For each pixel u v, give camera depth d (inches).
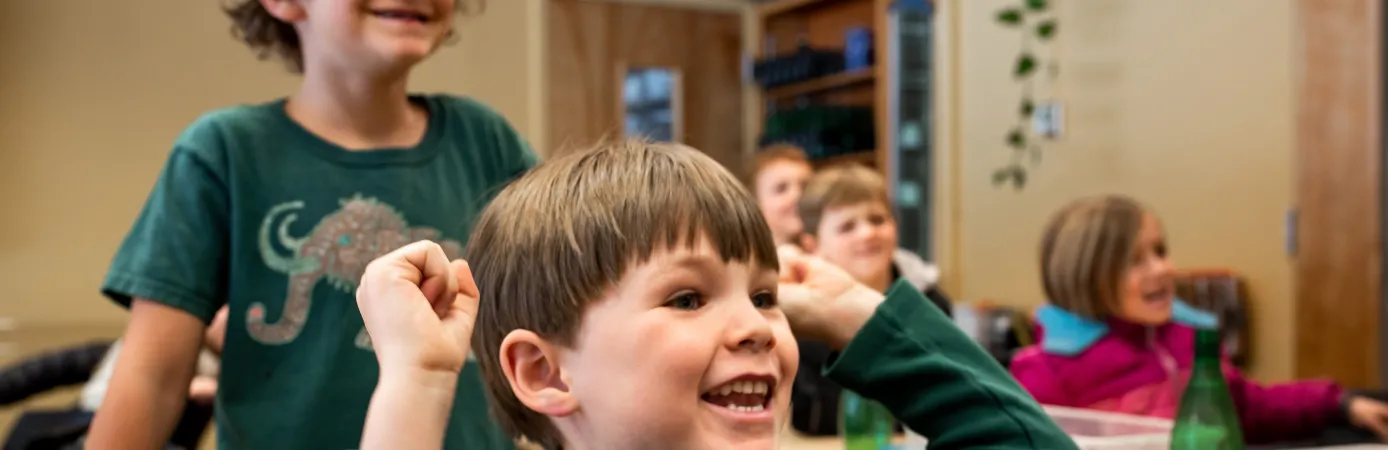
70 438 72.2
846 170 105.3
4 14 116.3
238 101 118.8
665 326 32.4
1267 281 136.9
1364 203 126.0
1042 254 94.7
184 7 118.6
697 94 210.7
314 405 49.4
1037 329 99.7
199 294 48.0
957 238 187.8
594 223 33.7
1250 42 138.1
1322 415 84.1
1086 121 162.4
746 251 34.3
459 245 52.9
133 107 118.5
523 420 36.5
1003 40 176.9
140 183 119.8
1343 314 128.3
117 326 122.2
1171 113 149.1
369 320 30.2
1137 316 89.0
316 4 48.9
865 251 99.0
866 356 41.5
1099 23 160.1
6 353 117.2
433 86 103.1
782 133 203.5
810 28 215.9
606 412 33.0
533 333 34.4
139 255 47.6
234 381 49.4
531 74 108.3
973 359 41.6
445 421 29.3
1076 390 88.2
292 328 49.8
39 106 117.5
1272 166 135.6
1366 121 125.5
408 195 52.0
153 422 46.7
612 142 38.5
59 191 118.7
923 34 189.5
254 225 49.3
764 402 33.6
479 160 55.8
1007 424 39.8
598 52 201.3
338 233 50.5
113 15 118.0
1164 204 150.8
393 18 48.6
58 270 119.5
